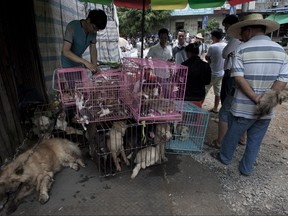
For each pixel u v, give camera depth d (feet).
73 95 10.00
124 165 10.30
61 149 10.14
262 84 8.79
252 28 8.89
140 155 9.95
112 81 9.78
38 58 14.08
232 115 10.00
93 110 9.11
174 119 9.07
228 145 10.48
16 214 7.75
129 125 9.27
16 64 11.98
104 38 35.42
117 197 8.62
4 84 10.69
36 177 8.71
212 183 9.64
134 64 9.21
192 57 12.89
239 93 9.29
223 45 16.47
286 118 17.66
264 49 8.48
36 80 13.80
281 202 8.75
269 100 8.36
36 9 14.40
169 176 9.95
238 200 8.79
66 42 11.19
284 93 8.46
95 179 9.55
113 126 9.26
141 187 9.19
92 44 12.19
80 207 8.11
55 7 17.76
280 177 10.23
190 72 12.68
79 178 9.60
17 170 8.33
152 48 18.03
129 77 9.67
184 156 11.51
